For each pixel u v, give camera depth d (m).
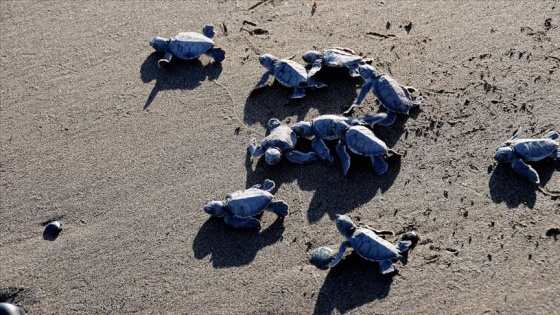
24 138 1.22
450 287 1.05
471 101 1.18
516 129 1.15
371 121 1.16
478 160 1.13
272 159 1.14
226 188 1.15
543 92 1.18
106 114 1.24
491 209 1.09
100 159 1.19
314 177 1.15
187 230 1.12
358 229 1.07
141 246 1.12
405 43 1.25
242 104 1.23
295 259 1.09
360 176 1.14
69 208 1.16
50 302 1.09
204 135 1.20
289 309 1.06
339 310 1.05
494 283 1.04
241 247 1.10
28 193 1.17
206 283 1.08
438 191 1.12
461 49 1.24
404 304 1.04
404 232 1.09
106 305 1.08
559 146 1.12
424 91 1.20
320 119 1.15
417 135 1.16
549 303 1.03
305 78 1.20
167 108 1.24
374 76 1.18
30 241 1.13
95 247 1.12
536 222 1.08
